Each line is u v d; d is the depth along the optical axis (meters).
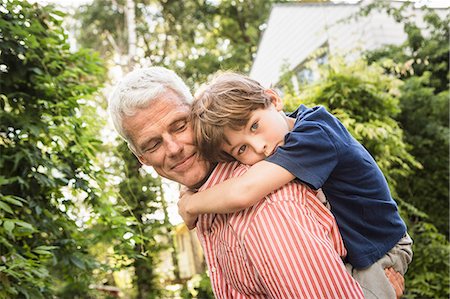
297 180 1.37
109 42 18.02
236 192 1.32
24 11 2.71
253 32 17.42
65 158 2.99
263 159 1.40
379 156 5.23
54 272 3.20
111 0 16.34
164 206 7.12
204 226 1.52
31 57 2.71
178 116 1.46
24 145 2.68
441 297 5.49
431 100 6.67
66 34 2.90
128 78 1.50
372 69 5.68
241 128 1.39
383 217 1.46
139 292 8.30
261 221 1.30
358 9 8.85
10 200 2.31
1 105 2.71
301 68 10.73
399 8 8.12
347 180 1.43
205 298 8.58
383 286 1.42
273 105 1.48
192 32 17.69
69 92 2.89
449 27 7.92
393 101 5.43
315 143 1.37
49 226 2.82
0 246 2.40
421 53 7.81
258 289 1.38
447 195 6.53
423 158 6.53
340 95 5.21
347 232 1.42
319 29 10.09
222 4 17.81
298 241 1.26
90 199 3.05
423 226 5.73
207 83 1.55
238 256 1.37
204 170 1.53
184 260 13.19
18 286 2.37
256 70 12.79
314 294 1.24
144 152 1.50
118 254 3.18
